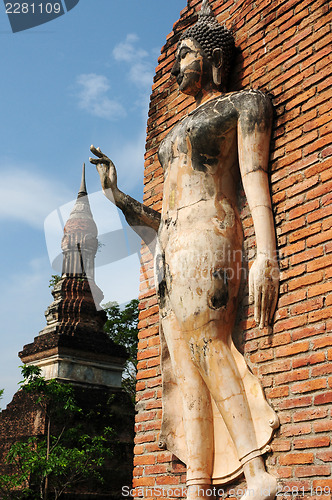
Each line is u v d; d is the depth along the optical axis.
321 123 4.41
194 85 5.23
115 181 5.44
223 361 4.39
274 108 4.81
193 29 5.26
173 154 5.03
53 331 18.06
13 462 16.19
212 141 4.73
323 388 3.93
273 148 4.72
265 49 5.09
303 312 4.18
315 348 4.05
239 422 4.22
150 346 5.69
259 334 4.46
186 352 4.69
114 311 19.95
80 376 17.66
